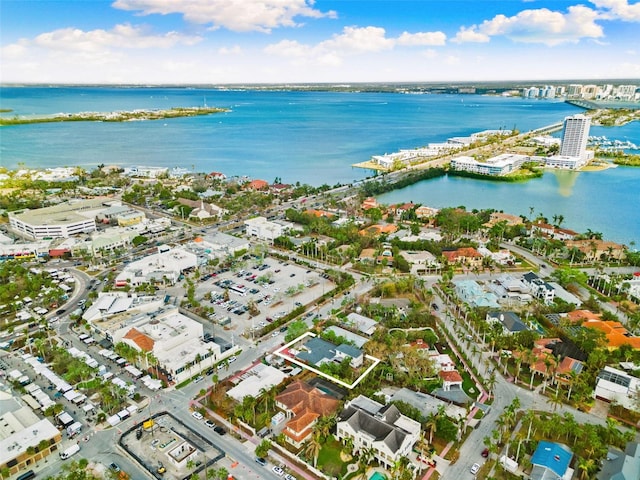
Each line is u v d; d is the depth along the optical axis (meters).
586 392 159.25
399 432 134.00
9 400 157.75
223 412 155.75
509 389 168.38
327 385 170.88
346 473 130.62
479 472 130.25
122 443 141.38
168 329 195.88
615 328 196.88
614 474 121.69
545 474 124.44
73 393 162.50
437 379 169.62
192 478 124.50
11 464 130.00
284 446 141.50
